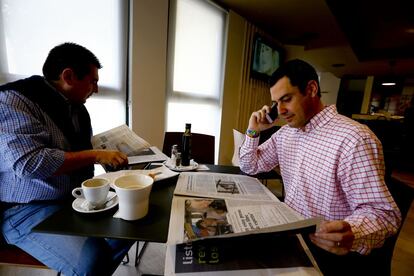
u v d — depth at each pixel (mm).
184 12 2381
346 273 739
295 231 481
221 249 526
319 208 812
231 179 963
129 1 1920
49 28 1577
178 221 598
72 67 922
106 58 1879
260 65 3438
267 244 552
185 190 816
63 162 797
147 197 620
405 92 7562
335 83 8320
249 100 3416
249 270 466
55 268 773
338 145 729
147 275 1253
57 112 938
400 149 4117
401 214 675
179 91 2508
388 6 2832
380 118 5066
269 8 2717
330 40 3820
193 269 461
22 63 1507
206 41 2676
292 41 3982
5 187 876
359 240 542
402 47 4676
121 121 2051
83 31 1729
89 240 814
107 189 673
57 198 919
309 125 831
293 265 487
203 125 2879
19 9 1454
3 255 821
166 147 1676
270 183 3012
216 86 2932
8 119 786
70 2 1641
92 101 1854
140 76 2035
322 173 775
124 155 938
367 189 652
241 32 3014
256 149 1042
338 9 2797
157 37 2082
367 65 5895
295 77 757
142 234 542
